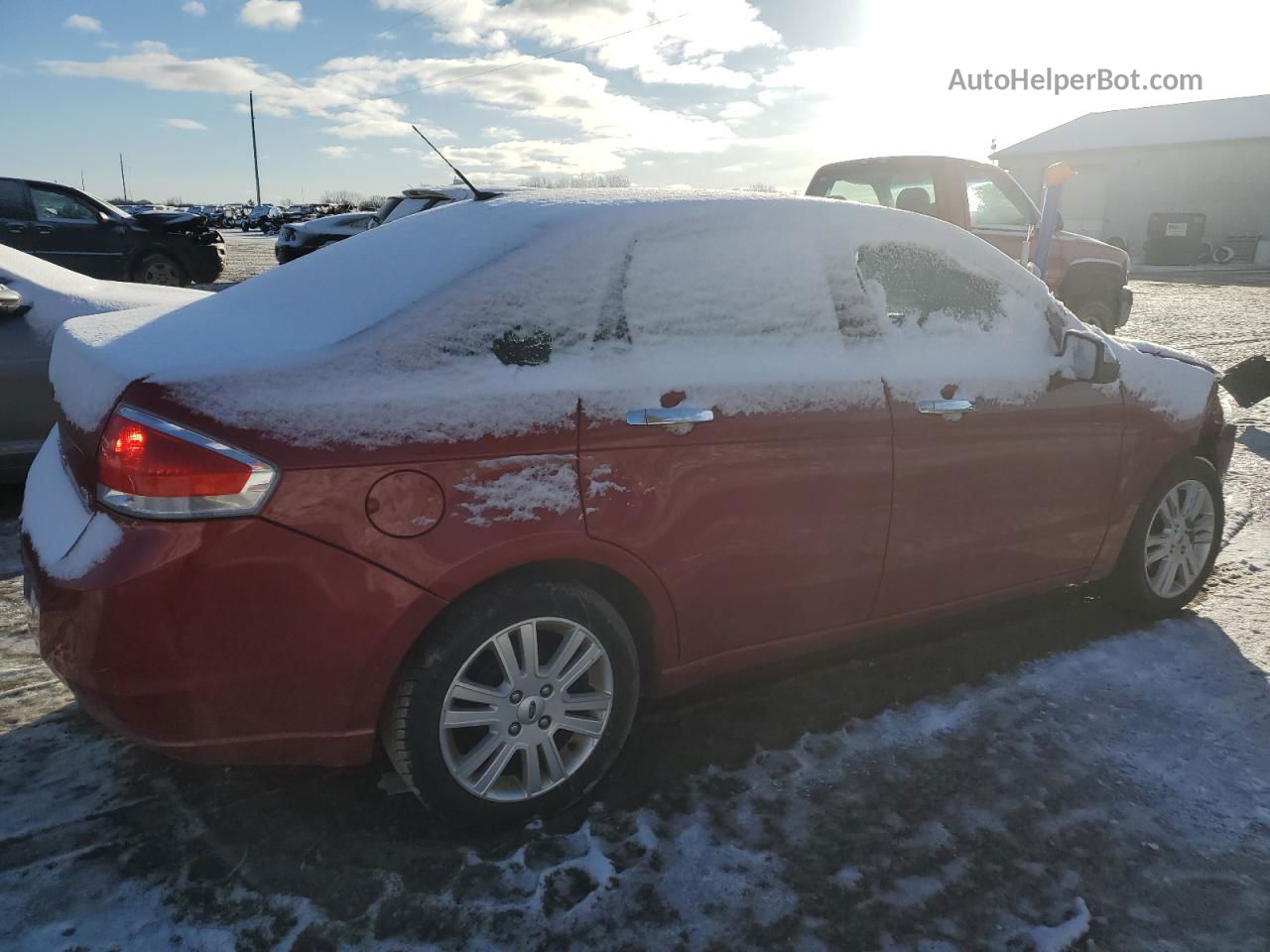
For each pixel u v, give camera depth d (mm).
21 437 4590
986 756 2725
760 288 2639
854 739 2811
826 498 2656
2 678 3068
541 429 2197
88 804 2420
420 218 2936
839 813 2451
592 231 2406
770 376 2559
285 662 2021
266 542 1948
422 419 2078
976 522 3014
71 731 2764
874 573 2828
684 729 2859
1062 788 2572
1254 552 4449
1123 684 3162
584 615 2328
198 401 1931
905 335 2902
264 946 1967
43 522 2240
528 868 2225
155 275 13812
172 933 1993
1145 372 3518
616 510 2299
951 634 3557
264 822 2371
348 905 2090
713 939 2021
